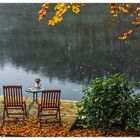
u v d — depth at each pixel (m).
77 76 20.03
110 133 7.13
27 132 7.54
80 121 7.72
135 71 20.67
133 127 7.17
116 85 7.25
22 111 9.26
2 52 27.17
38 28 36.94
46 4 9.12
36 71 21.47
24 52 27.02
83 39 31.34
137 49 26.58
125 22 32.59
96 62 23.42
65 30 35.62
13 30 36.19
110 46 28.09
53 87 17.50
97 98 7.31
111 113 7.26
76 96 15.28
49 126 8.06
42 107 8.16
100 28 34.97
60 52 27.03
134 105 7.13
